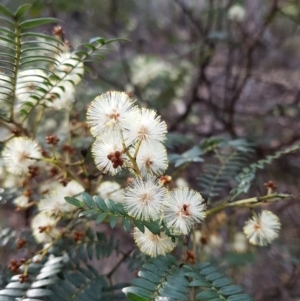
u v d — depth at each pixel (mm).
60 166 118
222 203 115
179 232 91
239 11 229
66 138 147
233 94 240
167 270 88
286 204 207
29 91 113
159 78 237
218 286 87
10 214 202
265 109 259
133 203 87
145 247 93
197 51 254
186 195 91
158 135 92
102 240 120
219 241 157
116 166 89
